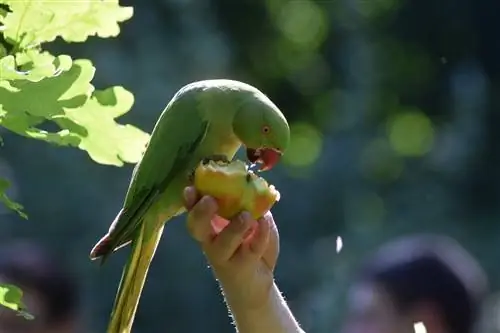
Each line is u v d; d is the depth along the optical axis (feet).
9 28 10.09
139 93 42.86
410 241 23.59
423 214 51.16
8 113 9.79
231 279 12.21
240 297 12.36
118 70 42.91
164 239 43.39
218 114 11.84
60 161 41.50
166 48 45.09
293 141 66.18
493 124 54.24
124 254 41.16
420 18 58.34
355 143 53.57
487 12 56.18
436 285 22.11
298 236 49.49
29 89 9.61
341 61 59.72
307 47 65.21
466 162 53.16
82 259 41.16
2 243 40.34
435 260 22.34
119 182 42.29
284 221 49.60
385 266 22.49
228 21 60.75
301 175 51.57
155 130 11.94
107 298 40.86
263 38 62.64
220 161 11.67
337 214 50.62
